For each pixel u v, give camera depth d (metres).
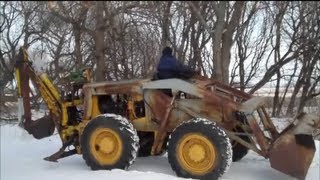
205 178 6.40
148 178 6.45
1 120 15.23
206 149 6.43
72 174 6.91
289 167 6.21
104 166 7.07
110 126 7.02
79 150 7.78
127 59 10.68
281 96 20.84
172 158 6.63
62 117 7.87
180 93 7.17
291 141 6.25
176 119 7.04
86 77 8.03
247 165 7.54
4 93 17.42
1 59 18.50
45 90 8.02
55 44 13.97
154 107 7.15
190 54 14.39
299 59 18.12
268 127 6.93
